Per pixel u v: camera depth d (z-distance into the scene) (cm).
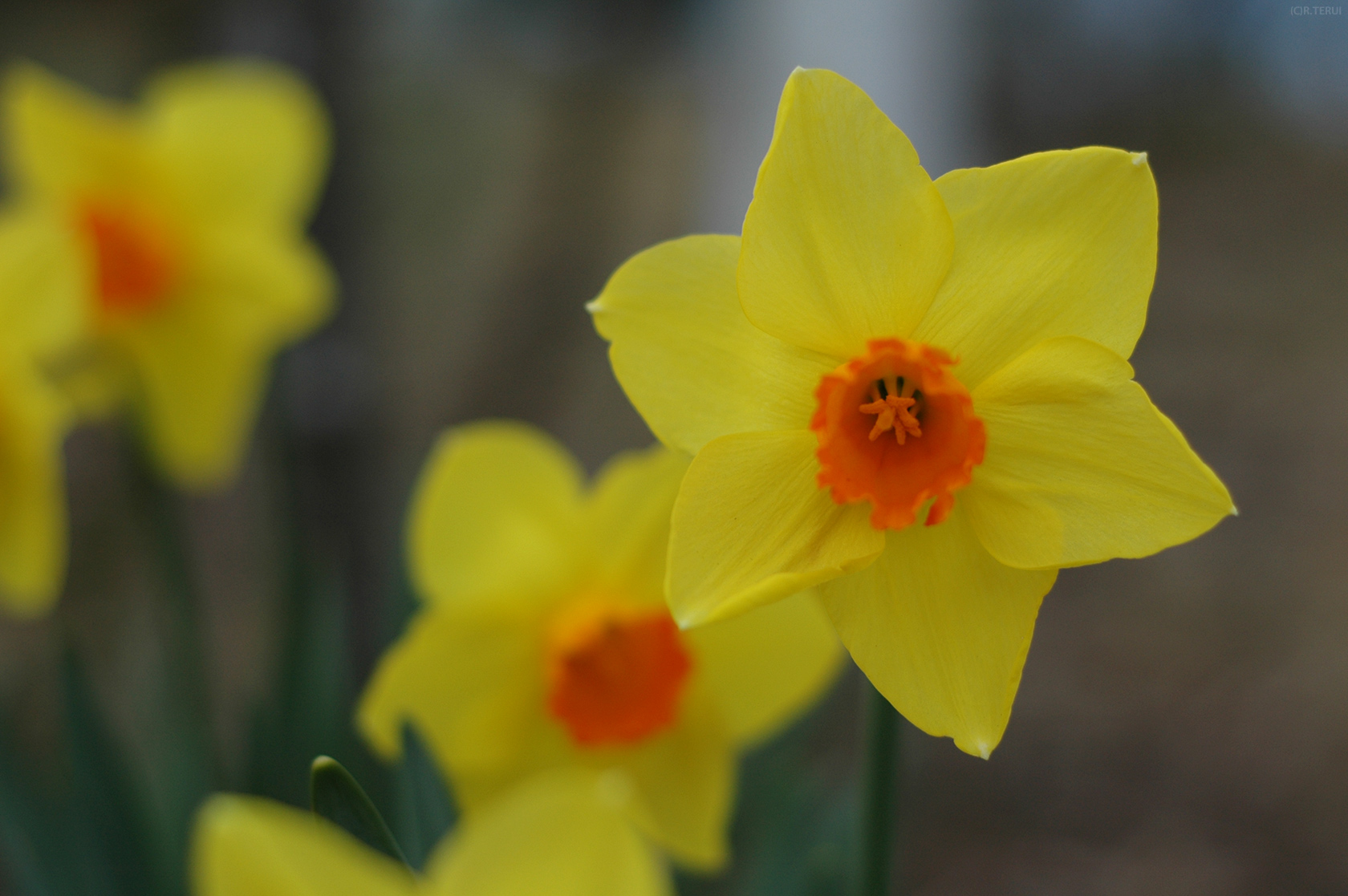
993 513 33
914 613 33
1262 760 77
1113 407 32
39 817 44
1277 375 128
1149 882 69
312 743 46
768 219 32
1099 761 78
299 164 62
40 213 58
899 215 32
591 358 137
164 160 60
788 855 45
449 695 41
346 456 68
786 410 33
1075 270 33
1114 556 32
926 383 33
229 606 92
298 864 27
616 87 246
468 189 175
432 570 41
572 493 41
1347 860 69
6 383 46
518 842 27
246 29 66
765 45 218
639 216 170
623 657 42
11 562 49
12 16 148
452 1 267
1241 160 212
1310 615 91
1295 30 235
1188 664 87
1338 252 163
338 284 68
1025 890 69
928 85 175
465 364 130
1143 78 242
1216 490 32
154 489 50
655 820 42
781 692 42
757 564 32
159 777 52
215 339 62
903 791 58
